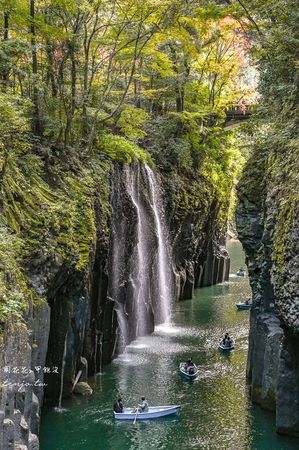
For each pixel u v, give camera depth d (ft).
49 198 76.64
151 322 118.83
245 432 68.85
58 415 73.87
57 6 83.35
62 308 76.23
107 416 73.77
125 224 108.88
